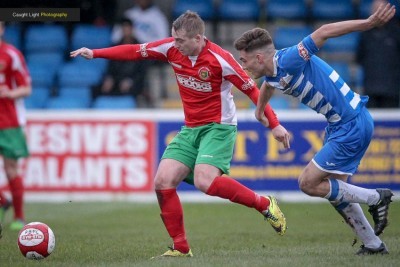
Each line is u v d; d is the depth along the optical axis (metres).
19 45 57.66
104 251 26.77
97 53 24.77
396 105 48.31
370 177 42.53
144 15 54.22
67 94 54.22
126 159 43.94
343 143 23.38
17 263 23.67
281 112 42.97
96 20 57.66
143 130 43.75
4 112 36.19
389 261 22.48
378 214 24.20
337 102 23.39
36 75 55.50
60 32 57.66
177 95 55.66
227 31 58.09
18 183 35.94
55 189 44.47
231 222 36.19
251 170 43.22
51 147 44.41
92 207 41.72
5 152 36.12
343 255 24.42
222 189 23.95
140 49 24.80
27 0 51.25
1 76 36.31
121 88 51.62
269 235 31.75
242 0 58.97
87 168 44.22
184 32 23.53
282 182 43.09
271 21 58.31
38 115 44.38
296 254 25.08
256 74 23.66
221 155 24.31
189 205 42.69
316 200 43.28
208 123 24.66
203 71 24.05
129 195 44.03
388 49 47.97
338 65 54.28
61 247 27.78
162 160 24.91
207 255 25.12
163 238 30.94
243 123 43.12
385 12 21.84
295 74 23.16
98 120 44.00
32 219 37.56
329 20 58.16
